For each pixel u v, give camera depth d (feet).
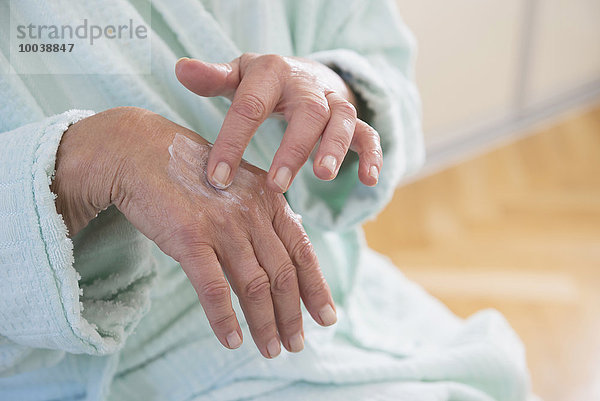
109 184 2.11
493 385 2.74
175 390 2.53
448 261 6.29
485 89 7.88
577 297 5.84
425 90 7.30
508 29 7.70
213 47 2.51
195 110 2.53
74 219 2.18
